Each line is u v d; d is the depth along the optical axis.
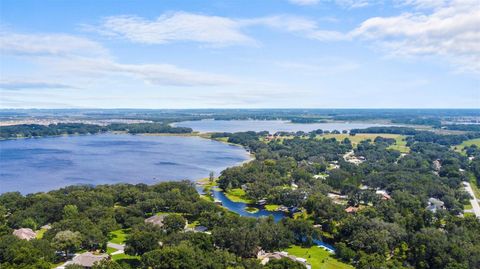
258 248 182.12
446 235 192.00
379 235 186.75
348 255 179.00
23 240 165.62
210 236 183.38
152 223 196.50
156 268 151.88
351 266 173.50
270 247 189.00
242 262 160.38
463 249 174.00
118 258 171.00
